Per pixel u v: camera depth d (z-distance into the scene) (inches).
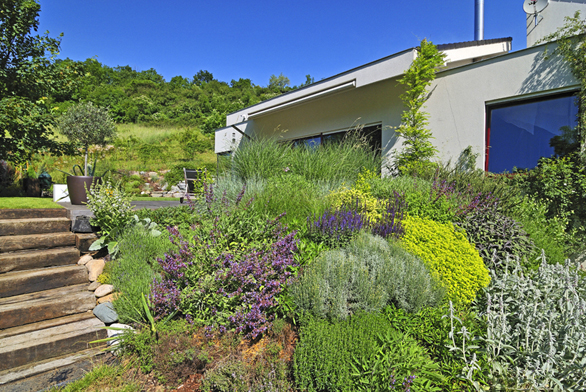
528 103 214.8
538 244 148.9
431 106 263.0
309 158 257.6
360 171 267.3
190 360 96.0
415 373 79.0
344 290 102.2
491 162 231.8
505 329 87.6
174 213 196.9
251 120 487.2
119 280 132.2
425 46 246.7
